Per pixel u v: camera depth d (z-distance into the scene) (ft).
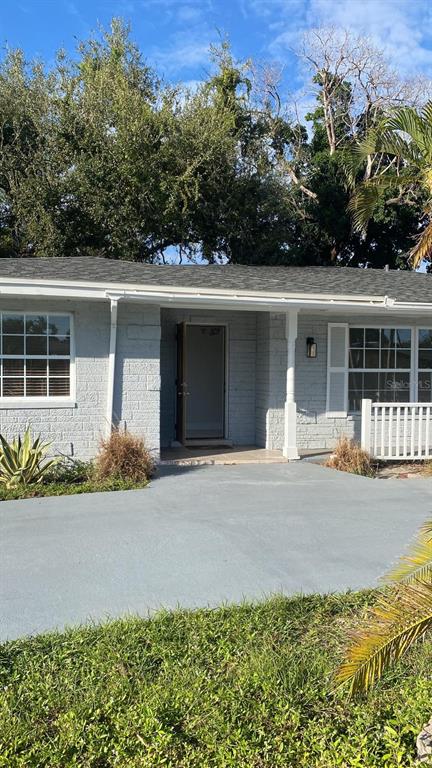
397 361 43.14
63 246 68.03
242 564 17.57
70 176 66.69
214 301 33.32
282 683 11.21
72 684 11.23
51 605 14.73
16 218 70.08
